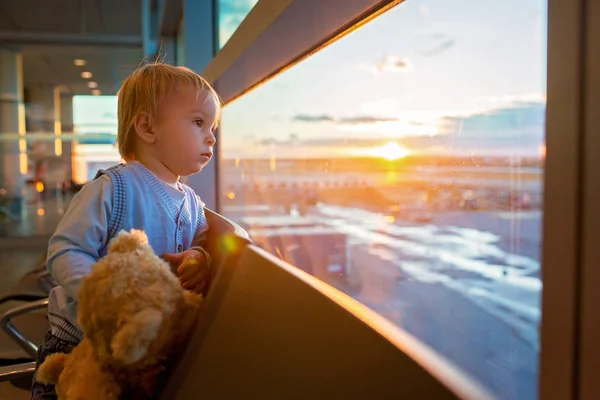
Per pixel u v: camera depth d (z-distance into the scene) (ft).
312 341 1.79
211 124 3.82
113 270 2.31
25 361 7.87
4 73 26.66
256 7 5.21
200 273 3.24
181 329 2.52
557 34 1.44
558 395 1.44
